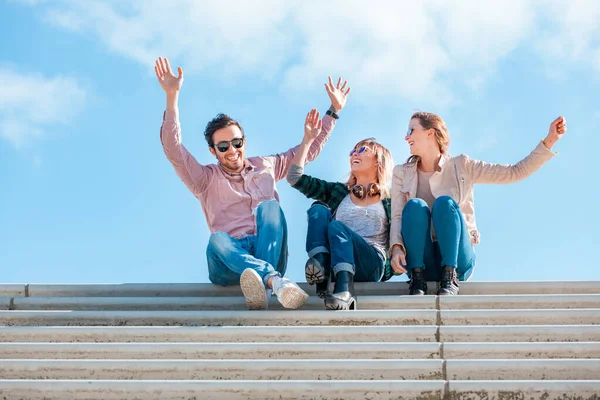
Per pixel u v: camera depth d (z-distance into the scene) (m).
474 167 6.79
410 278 6.39
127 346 5.68
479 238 6.77
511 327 5.70
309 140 7.00
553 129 6.60
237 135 6.97
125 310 6.22
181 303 6.27
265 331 5.78
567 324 5.84
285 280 6.04
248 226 6.79
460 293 6.33
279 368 5.43
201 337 5.80
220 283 6.45
